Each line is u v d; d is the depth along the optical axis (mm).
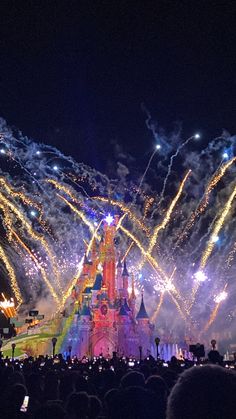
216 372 3555
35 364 31844
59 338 81250
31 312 70312
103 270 85688
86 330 80438
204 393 3396
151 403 7031
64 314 86125
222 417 3295
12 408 8578
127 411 6934
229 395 3381
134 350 79875
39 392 14602
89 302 83750
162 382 10359
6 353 78688
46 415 6535
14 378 14836
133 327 81875
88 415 8516
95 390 14102
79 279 88750
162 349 78375
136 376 10453
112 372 15523
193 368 3658
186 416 3346
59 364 32875
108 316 81812
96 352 79312
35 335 82625
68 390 13891
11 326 83062
